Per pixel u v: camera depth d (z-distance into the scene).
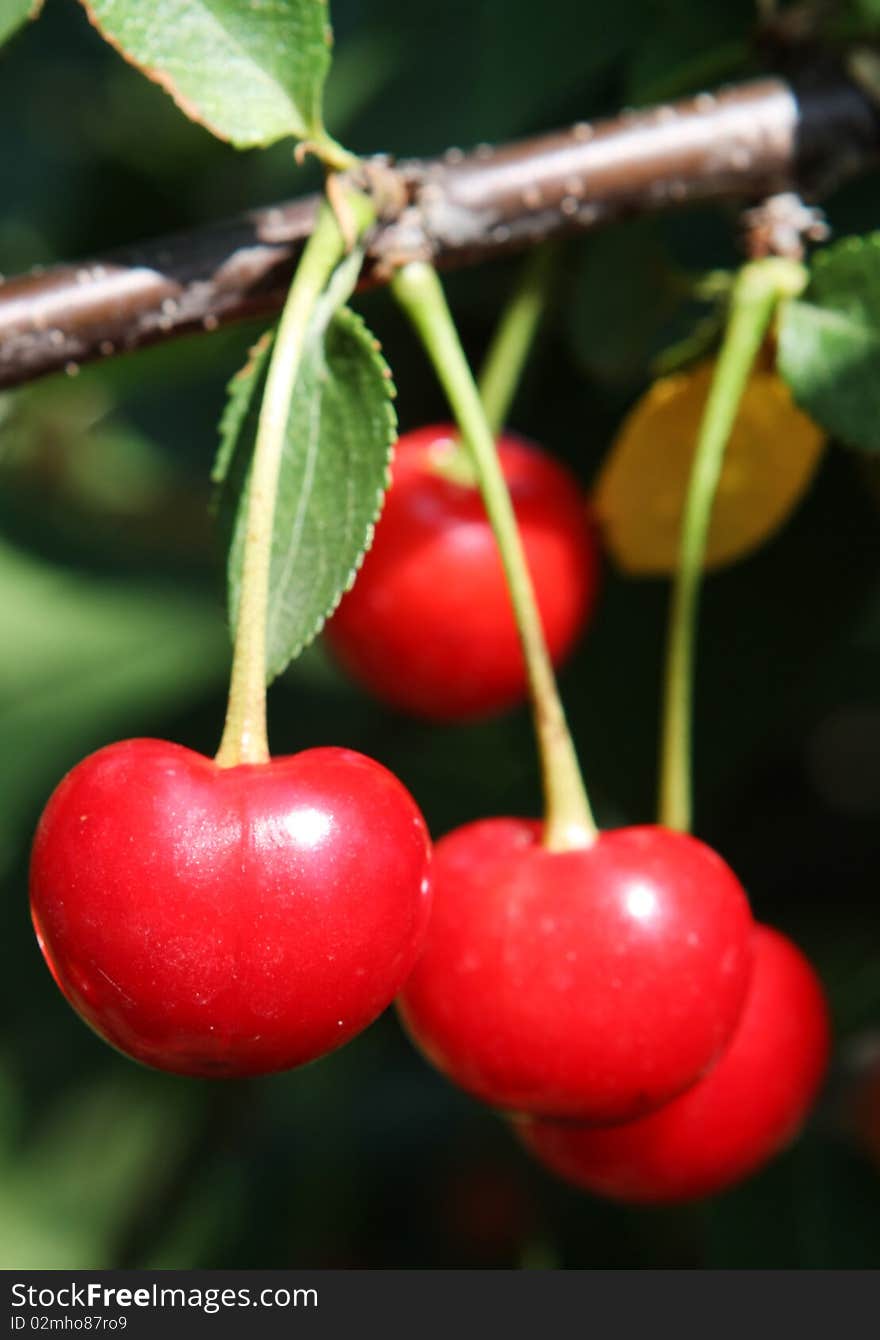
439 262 0.26
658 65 0.29
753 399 0.27
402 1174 0.35
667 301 0.30
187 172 0.33
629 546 0.28
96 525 0.38
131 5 0.24
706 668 0.30
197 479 0.35
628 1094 0.25
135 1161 0.36
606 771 0.30
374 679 0.29
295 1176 0.35
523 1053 0.25
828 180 0.27
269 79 0.25
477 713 0.29
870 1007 0.32
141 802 0.23
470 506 0.28
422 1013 0.25
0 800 0.34
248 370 0.25
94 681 0.36
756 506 0.28
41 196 0.33
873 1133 0.30
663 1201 0.27
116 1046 0.24
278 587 0.24
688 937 0.24
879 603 0.32
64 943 0.23
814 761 0.34
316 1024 0.23
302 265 0.24
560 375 0.31
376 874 0.23
